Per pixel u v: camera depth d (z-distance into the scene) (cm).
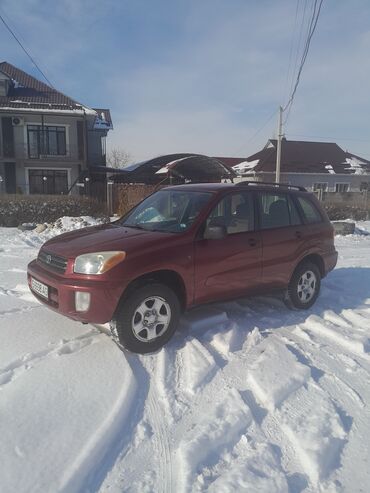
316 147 3841
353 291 629
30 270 412
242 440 261
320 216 557
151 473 231
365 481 231
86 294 346
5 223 1441
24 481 214
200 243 405
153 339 372
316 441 257
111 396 294
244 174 3478
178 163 2267
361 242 1248
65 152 2941
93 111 2889
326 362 373
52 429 255
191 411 289
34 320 433
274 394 305
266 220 482
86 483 221
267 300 550
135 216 485
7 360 339
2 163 2850
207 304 423
